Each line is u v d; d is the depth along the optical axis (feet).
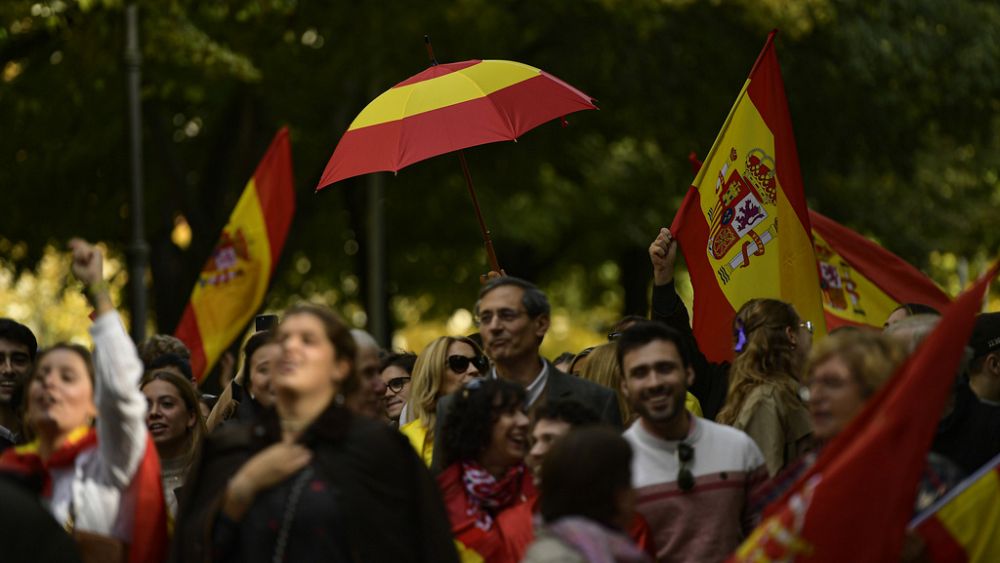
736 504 54.95
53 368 53.42
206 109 196.85
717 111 193.67
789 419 60.80
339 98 188.44
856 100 192.95
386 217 220.23
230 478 49.98
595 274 274.16
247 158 188.96
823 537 45.80
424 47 183.73
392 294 237.66
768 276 77.36
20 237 195.52
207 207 188.65
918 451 45.93
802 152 198.49
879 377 47.34
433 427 63.72
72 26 158.81
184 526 49.78
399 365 81.00
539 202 218.38
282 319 51.19
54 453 53.26
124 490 52.54
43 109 177.88
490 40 187.42
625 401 67.82
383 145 70.64
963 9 194.39
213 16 160.45
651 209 219.61
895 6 190.19
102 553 52.13
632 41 189.98
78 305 285.64
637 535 53.88
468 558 54.65
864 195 214.07
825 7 174.29
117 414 51.34
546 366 62.54
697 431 55.62
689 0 171.94
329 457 49.11
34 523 49.90
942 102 195.62
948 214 223.10
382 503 49.06
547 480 44.09
